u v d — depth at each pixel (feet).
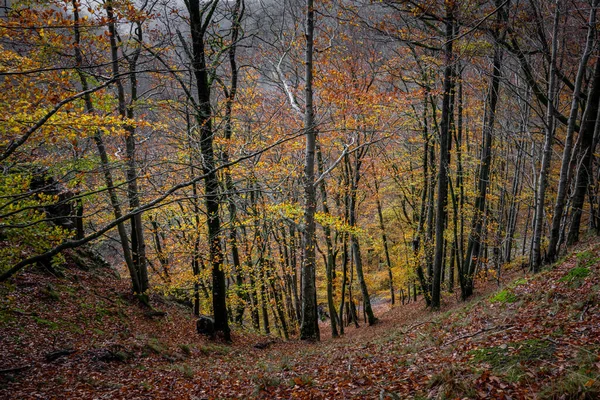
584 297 23.18
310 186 48.85
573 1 35.45
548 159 37.88
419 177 68.33
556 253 40.73
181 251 55.16
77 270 52.08
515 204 68.69
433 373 19.02
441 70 49.44
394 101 51.13
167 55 38.55
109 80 20.07
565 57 41.98
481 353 19.93
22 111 20.57
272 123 46.83
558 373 15.21
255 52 59.77
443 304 60.54
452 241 70.08
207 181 36.70
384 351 28.94
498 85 51.49
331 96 48.39
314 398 19.74
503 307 29.40
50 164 28.58
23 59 21.33
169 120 43.09
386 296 124.06
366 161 61.36
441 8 39.37
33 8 23.00
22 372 26.03
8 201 21.49
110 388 25.45
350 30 52.90
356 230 50.49
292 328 81.30
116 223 21.15
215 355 40.34
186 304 70.03
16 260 25.96
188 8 39.17
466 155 67.00
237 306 71.46
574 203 45.21
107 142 37.40
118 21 21.06
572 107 35.96
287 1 62.28
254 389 22.95
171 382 27.35
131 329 41.75
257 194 50.03
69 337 34.09
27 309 35.83
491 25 38.96
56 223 47.62
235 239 56.18
